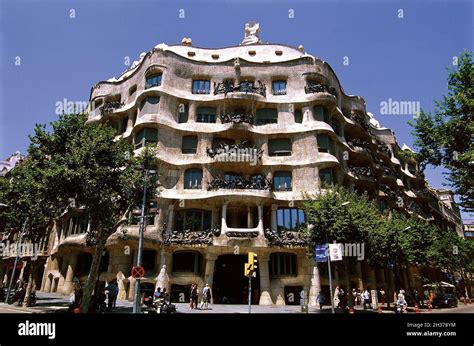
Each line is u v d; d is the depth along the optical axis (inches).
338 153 1457.9
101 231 901.2
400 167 2025.1
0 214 1111.0
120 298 1166.3
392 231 1156.5
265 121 1427.2
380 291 1489.9
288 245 1205.1
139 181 920.3
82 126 947.3
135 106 1427.2
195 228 1254.3
